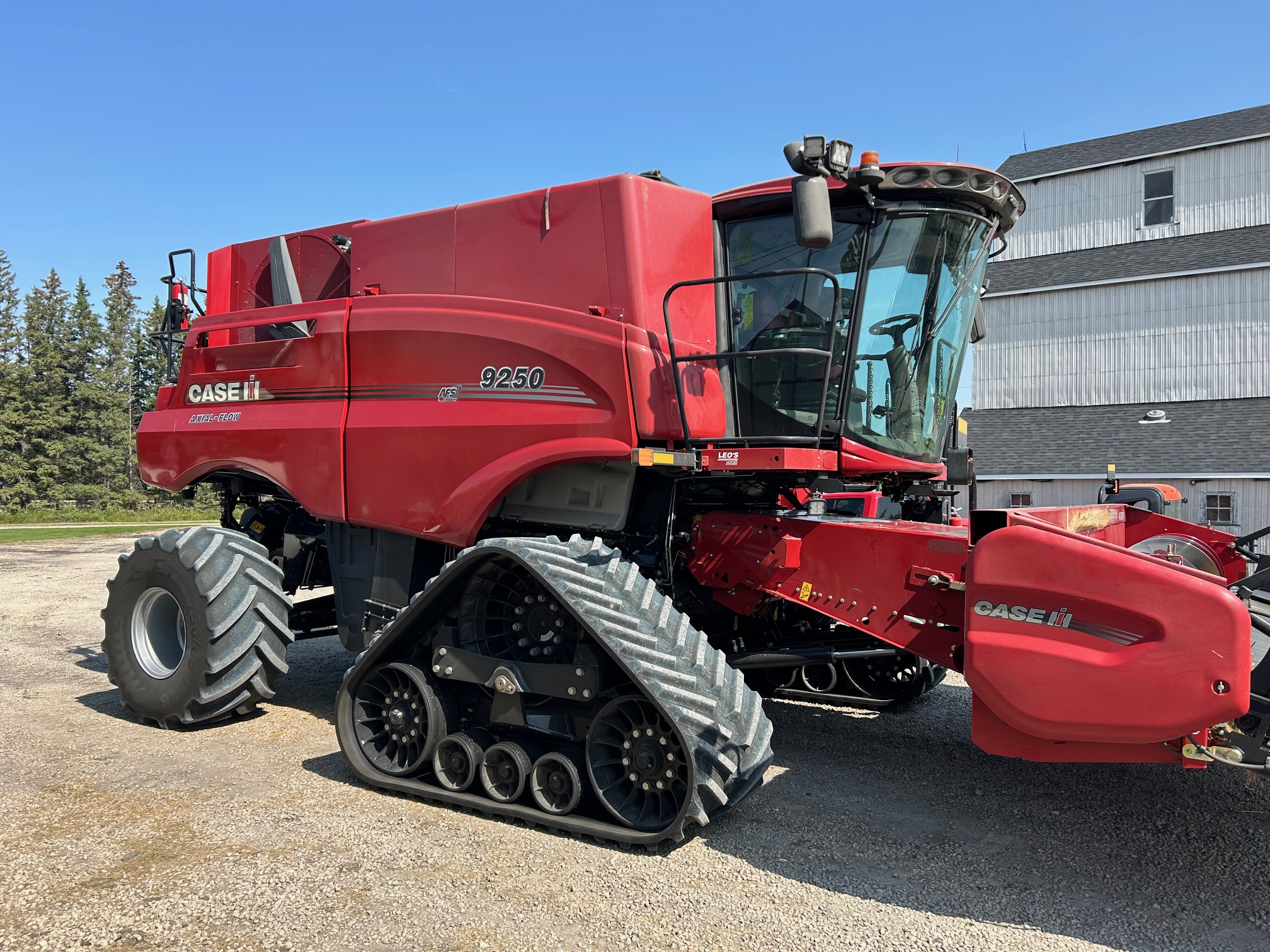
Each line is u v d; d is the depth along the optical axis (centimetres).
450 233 466
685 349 414
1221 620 253
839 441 417
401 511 452
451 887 291
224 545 477
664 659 322
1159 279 2392
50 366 5838
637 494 426
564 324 407
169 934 260
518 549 347
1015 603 285
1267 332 2258
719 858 317
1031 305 2589
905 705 546
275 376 512
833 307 397
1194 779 408
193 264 607
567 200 424
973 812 366
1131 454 2206
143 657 493
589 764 334
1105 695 268
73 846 323
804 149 351
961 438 548
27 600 1024
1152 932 264
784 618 482
